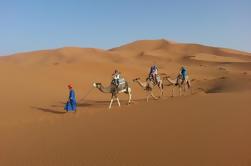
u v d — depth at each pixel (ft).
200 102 69.15
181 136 41.68
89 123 55.31
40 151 40.68
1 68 133.08
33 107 83.97
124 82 80.07
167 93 136.98
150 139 41.63
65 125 55.11
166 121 51.57
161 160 33.68
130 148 38.58
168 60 413.80
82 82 143.23
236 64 352.08
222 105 63.05
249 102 65.41
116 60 396.78
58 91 114.83
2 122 62.34
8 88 104.88
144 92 141.08
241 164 30.66
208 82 181.88
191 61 393.09
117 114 62.18
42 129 53.11
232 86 164.86
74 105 76.69
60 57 405.80
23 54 426.92
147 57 426.51
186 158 33.50
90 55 412.98
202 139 39.55
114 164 33.78
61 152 39.47
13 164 36.70
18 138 47.98
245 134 40.16
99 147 40.11
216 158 32.68
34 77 129.90
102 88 76.79
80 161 35.60
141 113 60.95
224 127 44.42
